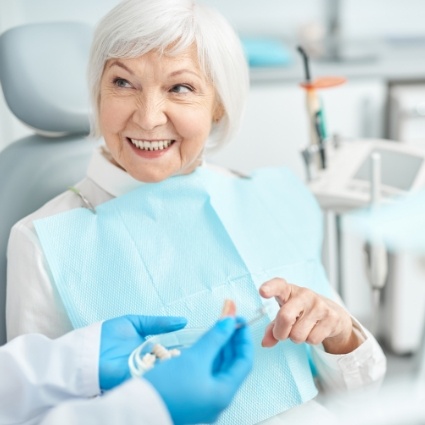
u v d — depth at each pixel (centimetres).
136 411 88
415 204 158
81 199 137
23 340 110
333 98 261
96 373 102
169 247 131
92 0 280
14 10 259
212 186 141
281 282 119
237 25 297
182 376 90
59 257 125
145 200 134
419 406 71
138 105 123
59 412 89
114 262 127
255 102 258
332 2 300
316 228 148
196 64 124
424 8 304
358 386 131
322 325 121
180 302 126
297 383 125
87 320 122
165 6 119
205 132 129
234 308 102
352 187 171
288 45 286
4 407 106
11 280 127
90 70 127
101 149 143
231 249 133
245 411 121
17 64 151
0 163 154
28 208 150
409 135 259
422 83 268
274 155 265
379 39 293
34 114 152
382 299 264
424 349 133
